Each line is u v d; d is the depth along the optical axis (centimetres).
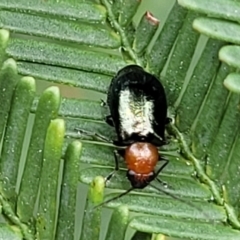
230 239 6
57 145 5
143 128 6
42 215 5
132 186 6
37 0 6
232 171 6
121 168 6
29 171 6
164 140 6
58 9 6
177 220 6
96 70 6
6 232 6
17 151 6
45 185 5
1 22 6
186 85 6
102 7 6
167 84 6
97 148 6
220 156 6
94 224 6
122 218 5
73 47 6
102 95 6
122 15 6
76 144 5
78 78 6
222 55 5
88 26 6
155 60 6
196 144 6
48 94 5
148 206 6
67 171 6
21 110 6
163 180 6
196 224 6
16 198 6
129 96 6
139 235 6
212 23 5
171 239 6
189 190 6
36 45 6
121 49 6
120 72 6
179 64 6
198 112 6
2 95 5
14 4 6
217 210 6
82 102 6
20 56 6
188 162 6
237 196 6
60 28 6
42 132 5
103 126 6
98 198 5
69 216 6
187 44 6
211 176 6
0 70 5
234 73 5
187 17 6
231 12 5
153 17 6
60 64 6
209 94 6
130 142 6
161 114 6
